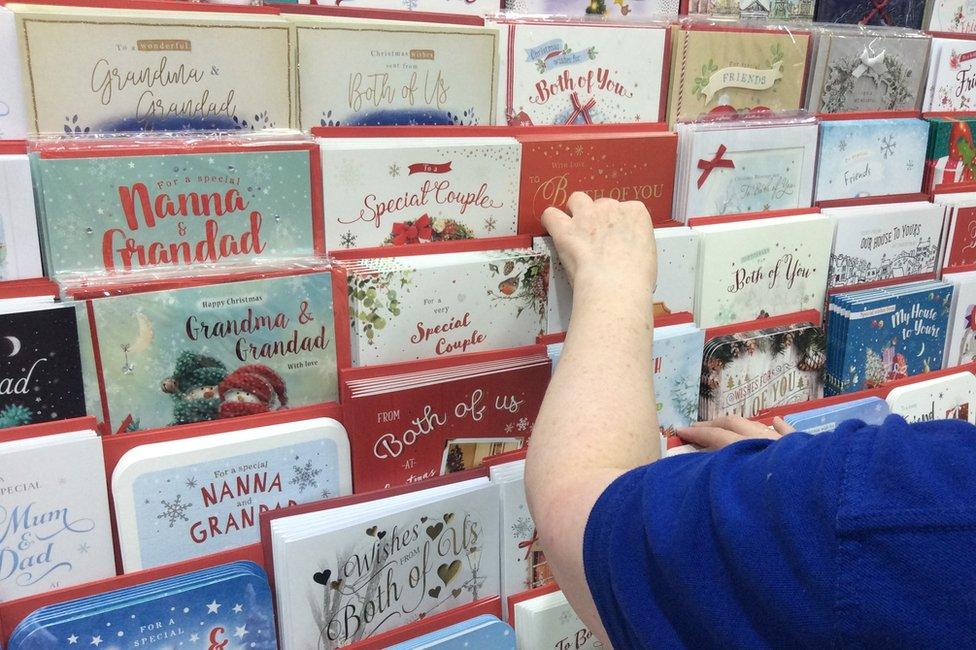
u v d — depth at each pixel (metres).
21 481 0.75
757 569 0.42
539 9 1.01
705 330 1.13
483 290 0.96
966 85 1.36
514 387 0.98
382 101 0.91
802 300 1.23
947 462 0.40
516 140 0.97
